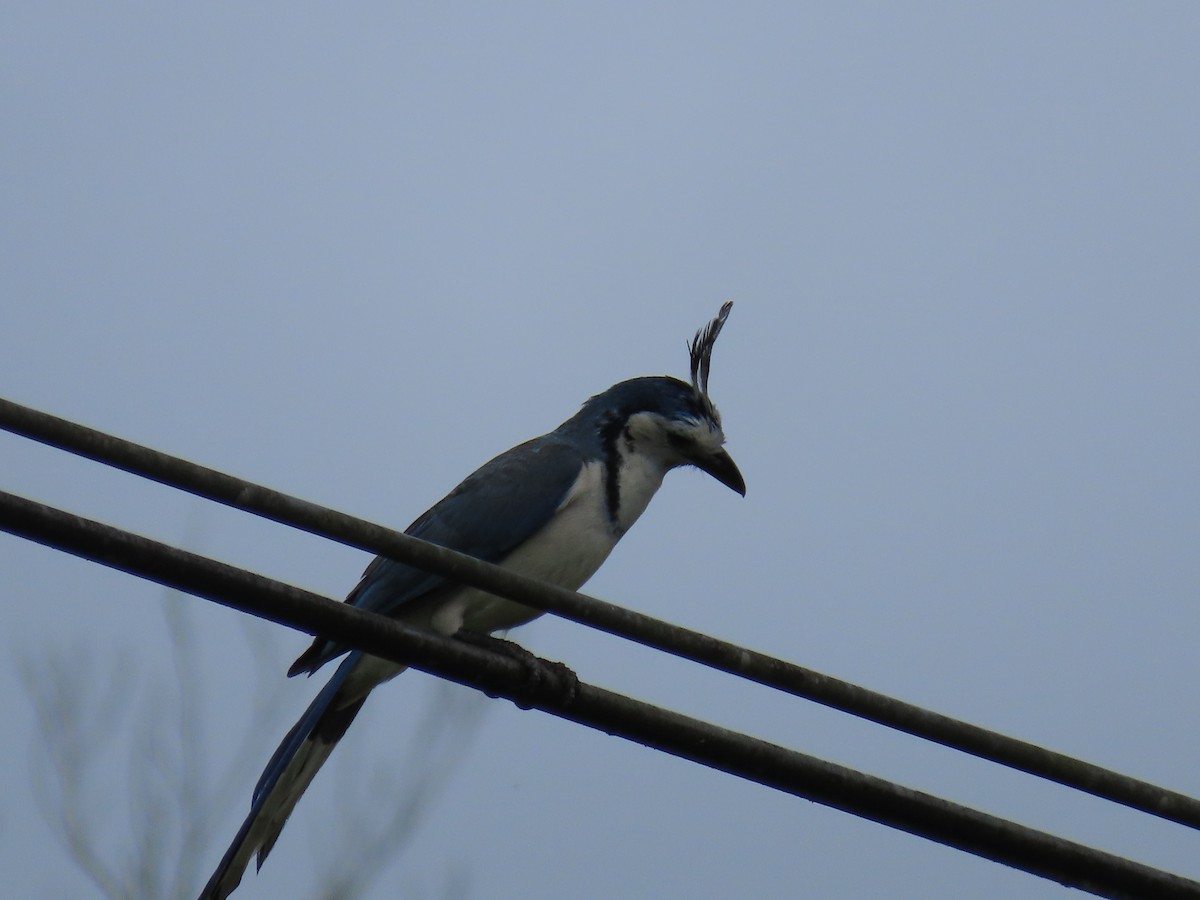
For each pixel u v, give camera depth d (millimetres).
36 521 8008
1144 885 10359
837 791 9906
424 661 9320
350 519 8672
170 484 8273
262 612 8781
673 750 9789
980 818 10109
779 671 9570
